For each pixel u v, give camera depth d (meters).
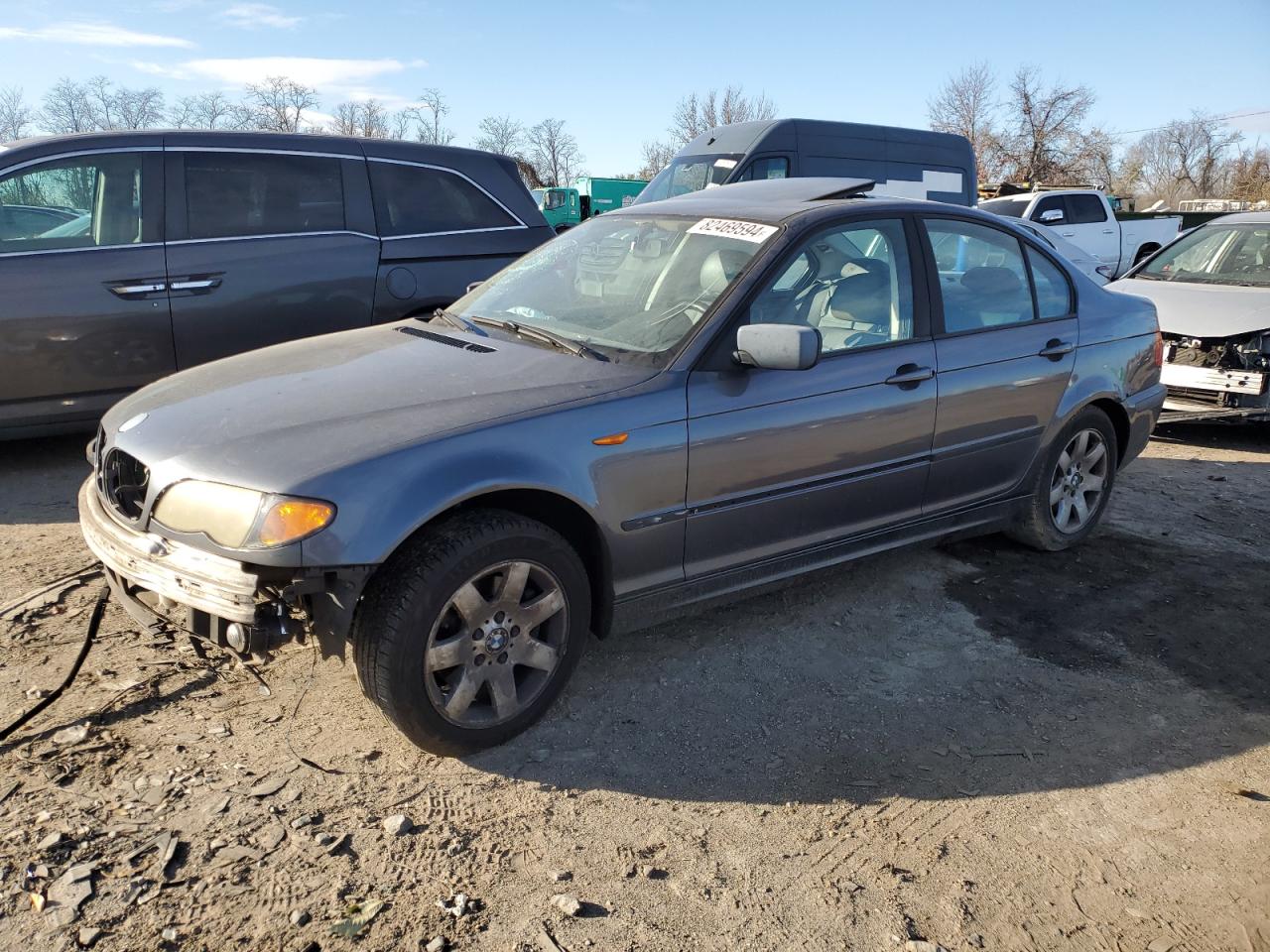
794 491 3.61
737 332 3.39
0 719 3.02
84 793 2.70
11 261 5.30
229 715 3.14
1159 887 2.57
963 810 2.86
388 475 2.71
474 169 6.77
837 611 4.16
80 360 5.53
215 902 2.34
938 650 3.85
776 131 11.16
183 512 2.75
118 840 2.53
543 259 4.29
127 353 5.65
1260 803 2.94
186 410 3.10
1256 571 4.77
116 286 5.54
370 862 2.51
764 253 3.59
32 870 2.40
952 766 3.08
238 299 5.90
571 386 3.19
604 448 3.09
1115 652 3.89
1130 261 18.33
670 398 3.24
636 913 2.39
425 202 6.55
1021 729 3.31
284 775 2.85
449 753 2.96
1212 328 7.02
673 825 2.73
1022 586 4.50
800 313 3.62
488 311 4.03
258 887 2.40
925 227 4.12
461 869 2.51
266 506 2.62
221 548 2.65
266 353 3.74
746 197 4.14
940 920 2.41
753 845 2.67
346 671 3.44
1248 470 6.69
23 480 5.54
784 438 3.51
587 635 3.23
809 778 2.98
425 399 3.07
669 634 3.89
